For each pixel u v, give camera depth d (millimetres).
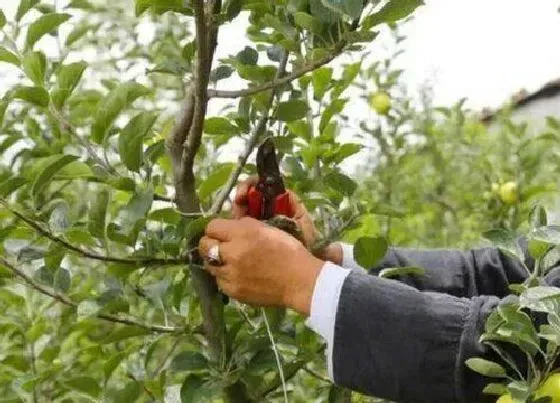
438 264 1856
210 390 1494
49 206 1550
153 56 2430
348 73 1813
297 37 1468
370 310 1392
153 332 1571
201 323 1629
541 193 3264
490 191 3217
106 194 1441
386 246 1507
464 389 1369
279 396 1745
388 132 3482
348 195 1671
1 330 1929
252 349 1544
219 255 1451
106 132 1474
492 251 1872
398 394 1401
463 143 3805
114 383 2023
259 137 1601
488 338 1317
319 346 1752
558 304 1302
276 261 1429
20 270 1694
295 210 1675
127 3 2625
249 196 1595
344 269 1438
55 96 1494
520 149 3223
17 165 1912
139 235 1549
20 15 1523
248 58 1588
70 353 2080
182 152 1521
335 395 1744
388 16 1306
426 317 1378
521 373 1378
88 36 2561
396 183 3527
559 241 1319
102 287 2039
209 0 1393
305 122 1806
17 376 1840
